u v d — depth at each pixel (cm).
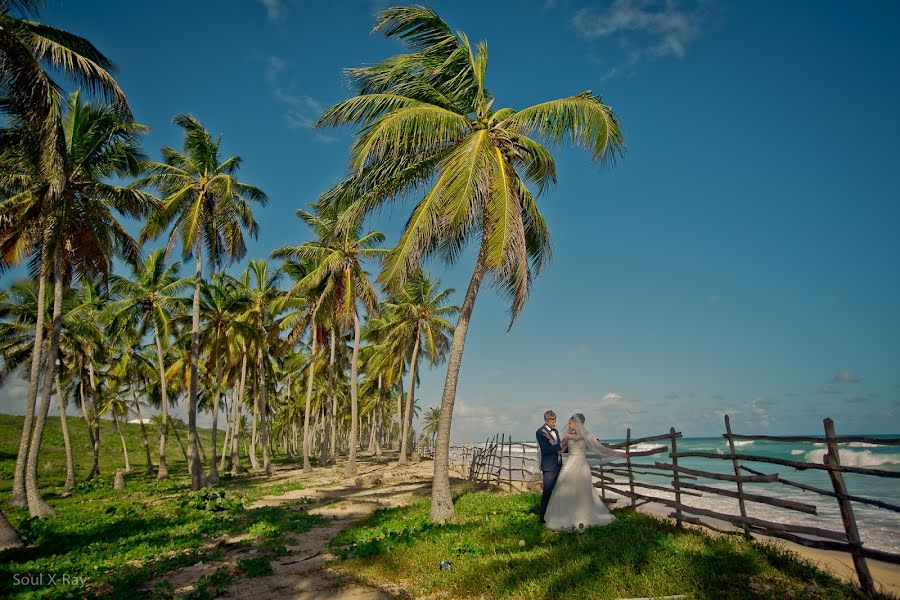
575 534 815
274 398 5191
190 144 2262
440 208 1076
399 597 612
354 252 2648
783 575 595
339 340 3281
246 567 759
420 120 1052
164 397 3148
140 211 1825
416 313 3375
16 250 1666
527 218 1295
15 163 1600
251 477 3019
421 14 1107
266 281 3325
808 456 4012
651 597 539
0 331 2467
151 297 2942
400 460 3434
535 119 1123
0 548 1000
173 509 1566
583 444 923
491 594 587
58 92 1186
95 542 1075
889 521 1417
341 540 918
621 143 1137
